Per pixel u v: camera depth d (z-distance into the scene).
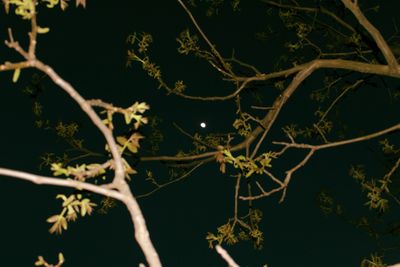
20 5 2.12
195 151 8.42
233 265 2.01
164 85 7.85
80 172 2.32
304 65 7.81
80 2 2.67
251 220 7.27
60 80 2.06
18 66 2.04
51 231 2.30
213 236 7.01
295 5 9.04
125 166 2.39
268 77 8.01
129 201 1.97
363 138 6.83
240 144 7.70
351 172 7.65
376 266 6.21
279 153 6.06
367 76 9.25
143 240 1.93
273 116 7.56
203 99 7.91
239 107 7.84
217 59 8.26
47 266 2.08
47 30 2.10
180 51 8.09
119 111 2.33
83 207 2.33
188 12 7.73
